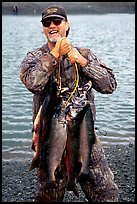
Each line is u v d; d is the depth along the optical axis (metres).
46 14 4.46
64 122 4.09
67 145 4.11
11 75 20.61
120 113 13.40
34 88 4.38
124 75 21.19
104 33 60.81
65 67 4.62
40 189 4.82
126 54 31.92
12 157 9.43
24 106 14.06
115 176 8.23
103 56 30.61
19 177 8.23
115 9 162.62
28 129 11.55
